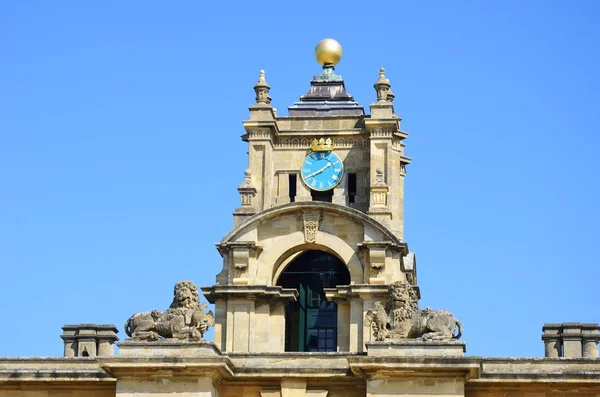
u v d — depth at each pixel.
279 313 144.75
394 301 131.00
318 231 145.38
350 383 132.25
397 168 150.50
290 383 132.62
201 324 131.12
